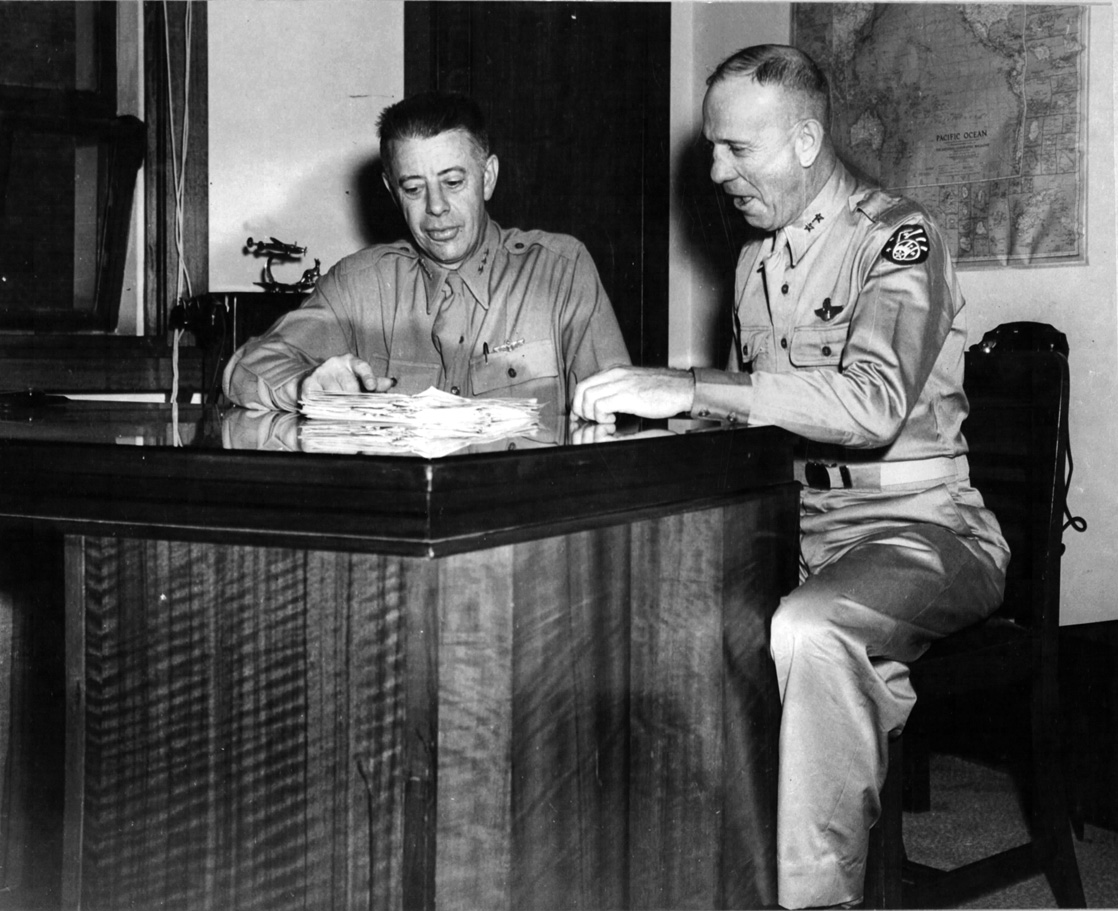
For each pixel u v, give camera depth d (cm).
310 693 114
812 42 329
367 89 320
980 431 203
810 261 189
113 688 124
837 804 146
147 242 292
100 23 285
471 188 215
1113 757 234
